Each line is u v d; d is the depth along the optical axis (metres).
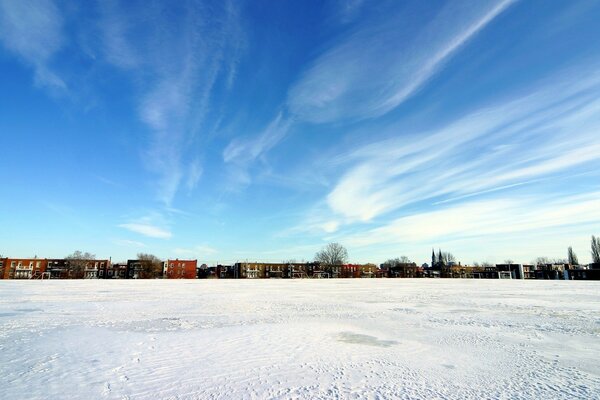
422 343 13.85
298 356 11.79
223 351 12.44
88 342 13.81
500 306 26.75
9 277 128.12
